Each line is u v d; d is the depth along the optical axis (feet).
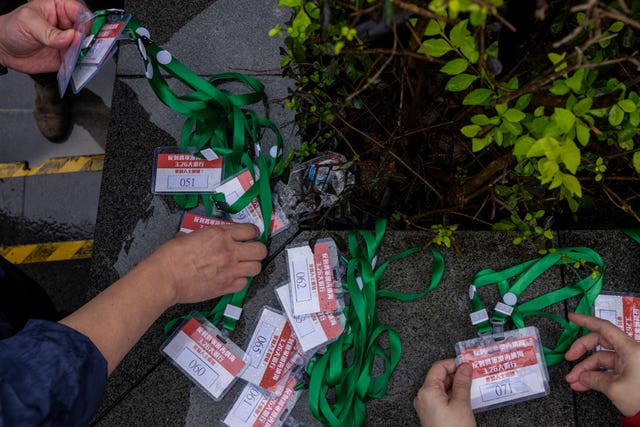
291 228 6.06
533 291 5.78
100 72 10.05
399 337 5.69
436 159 6.72
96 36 5.30
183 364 5.70
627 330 5.57
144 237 6.19
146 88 6.49
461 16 4.49
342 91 5.88
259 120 6.17
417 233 5.90
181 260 5.02
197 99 6.19
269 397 5.66
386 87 6.26
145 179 6.30
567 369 5.53
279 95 6.39
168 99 5.91
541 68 4.97
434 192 6.70
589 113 4.41
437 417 4.83
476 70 4.25
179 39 6.61
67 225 9.75
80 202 9.79
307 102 6.04
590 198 5.81
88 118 10.00
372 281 5.61
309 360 5.69
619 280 5.75
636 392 4.59
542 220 6.25
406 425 5.57
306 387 5.64
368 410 5.62
